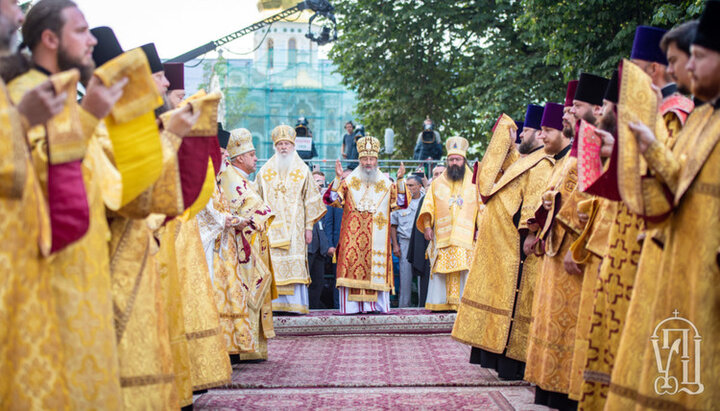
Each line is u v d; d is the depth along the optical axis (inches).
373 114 1069.8
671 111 146.6
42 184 112.4
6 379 100.0
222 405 222.5
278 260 388.5
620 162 132.1
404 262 467.2
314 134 1537.9
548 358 208.8
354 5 1018.7
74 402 113.5
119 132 134.9
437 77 1011.9
